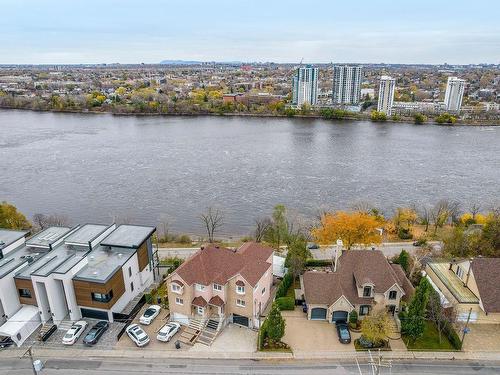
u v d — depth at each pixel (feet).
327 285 191.83
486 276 188.44
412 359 164.76
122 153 572.10
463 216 331.36
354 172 494.18
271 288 214.69
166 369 159.33
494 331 181.47
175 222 352.49
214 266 189.57
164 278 226.99
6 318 179.93
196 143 640.99
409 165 524.11
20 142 627.46
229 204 392.88
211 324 183.32
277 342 172.76
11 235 217.77
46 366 160.86
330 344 173.68
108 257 201.46
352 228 244.83
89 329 182.09
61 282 184.34
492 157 562.66
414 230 311.68
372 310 187.11
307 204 391.65
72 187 435.94
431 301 177.99
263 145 632.79
